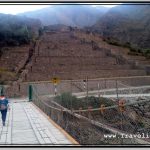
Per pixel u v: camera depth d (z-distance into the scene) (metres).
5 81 55.56
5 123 19.88
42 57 71.31
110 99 35.41
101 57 72.88
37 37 77.19
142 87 48.91
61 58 71.94
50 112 23.31
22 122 20.30
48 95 40.69
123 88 48.38
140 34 77.50
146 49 74.12
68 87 49.72
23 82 56.56
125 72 67.88
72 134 17.77
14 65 69.12
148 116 30.75
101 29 83.81
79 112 27.22
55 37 76.81
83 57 72.81
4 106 19.09
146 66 68.94
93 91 45.75
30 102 39.66
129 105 31.94
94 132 19.09
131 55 72.75
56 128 17.69
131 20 80.44
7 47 72.25
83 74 68.31
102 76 67.88
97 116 26.91
